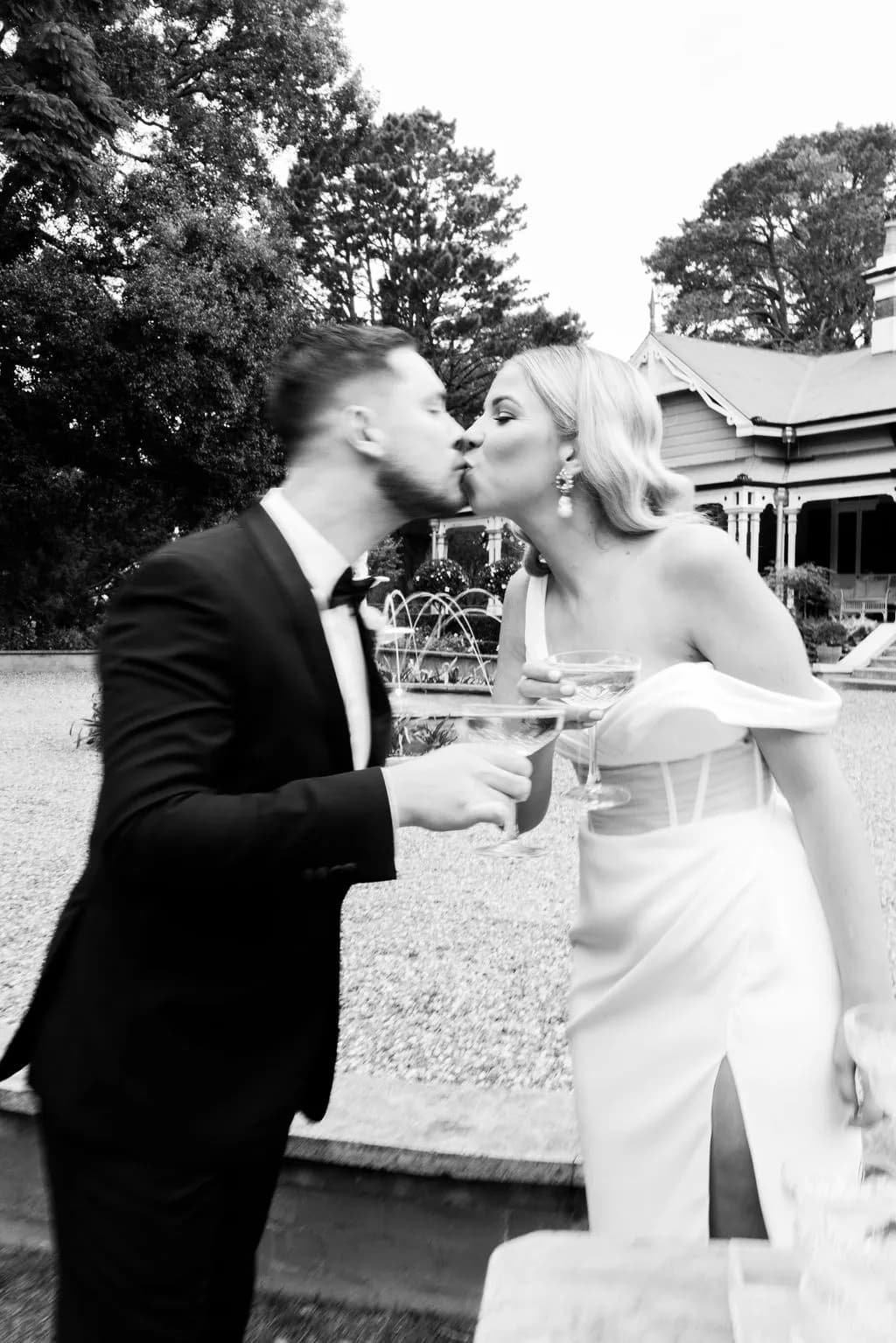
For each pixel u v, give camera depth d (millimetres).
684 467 24828
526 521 1866
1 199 18156
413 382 1377
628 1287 1094
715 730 1760
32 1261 2443
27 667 18625
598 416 1756
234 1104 1315
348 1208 2371
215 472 19781
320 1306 2338
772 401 24156
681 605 1771
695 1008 1734
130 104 20625
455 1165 2297
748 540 23500
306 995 1403
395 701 1632
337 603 1400
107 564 22078
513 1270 1131
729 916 1724
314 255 32094
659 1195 1734
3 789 8234
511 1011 3805
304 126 26922
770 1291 1047
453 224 32656
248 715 1254
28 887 5477
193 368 18641
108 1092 1279
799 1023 1663
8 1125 2551
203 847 1139
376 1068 3346
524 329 32438
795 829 1854
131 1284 1294
